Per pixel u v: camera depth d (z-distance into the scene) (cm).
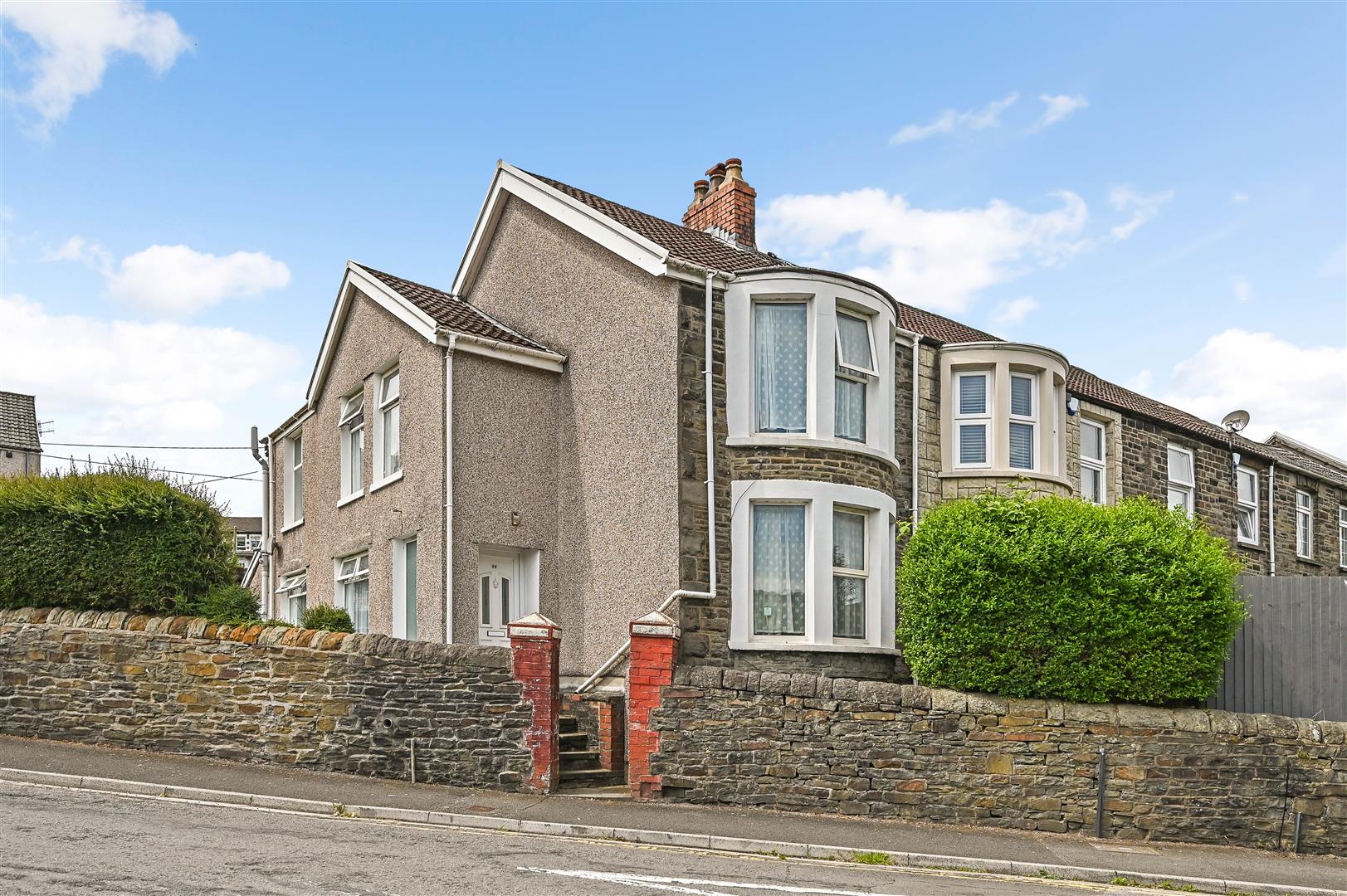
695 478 1524
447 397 1616
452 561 1580
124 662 1348
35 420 4238
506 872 907
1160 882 1073
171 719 1332
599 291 1680
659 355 1563
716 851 1090
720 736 1266
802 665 1515
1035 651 1280
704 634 1495
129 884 790
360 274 1855
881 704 1268
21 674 1362
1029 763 1252
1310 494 2692
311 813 1132
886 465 1667
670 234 1852
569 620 1670
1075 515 1309
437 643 1309
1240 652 1369
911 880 1003
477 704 1284
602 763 1417
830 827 1184
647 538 1547
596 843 1080
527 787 1270
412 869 892
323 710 1304
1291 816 1251
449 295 1975
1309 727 1270
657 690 1273
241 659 1330
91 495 1408
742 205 2180
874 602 1605
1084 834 1238
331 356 2012
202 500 1448
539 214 1820
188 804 1121
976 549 1287
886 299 1688
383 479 1814
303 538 2178
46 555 1388
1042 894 981
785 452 1557
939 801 1252
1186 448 2344
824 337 1591
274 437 2389
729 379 1573
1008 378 1881
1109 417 2164
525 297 1848
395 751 1287
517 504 1672
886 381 1675
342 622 1562
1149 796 1245
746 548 1534
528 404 1709
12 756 1252
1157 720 1256
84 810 1046
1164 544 1284
